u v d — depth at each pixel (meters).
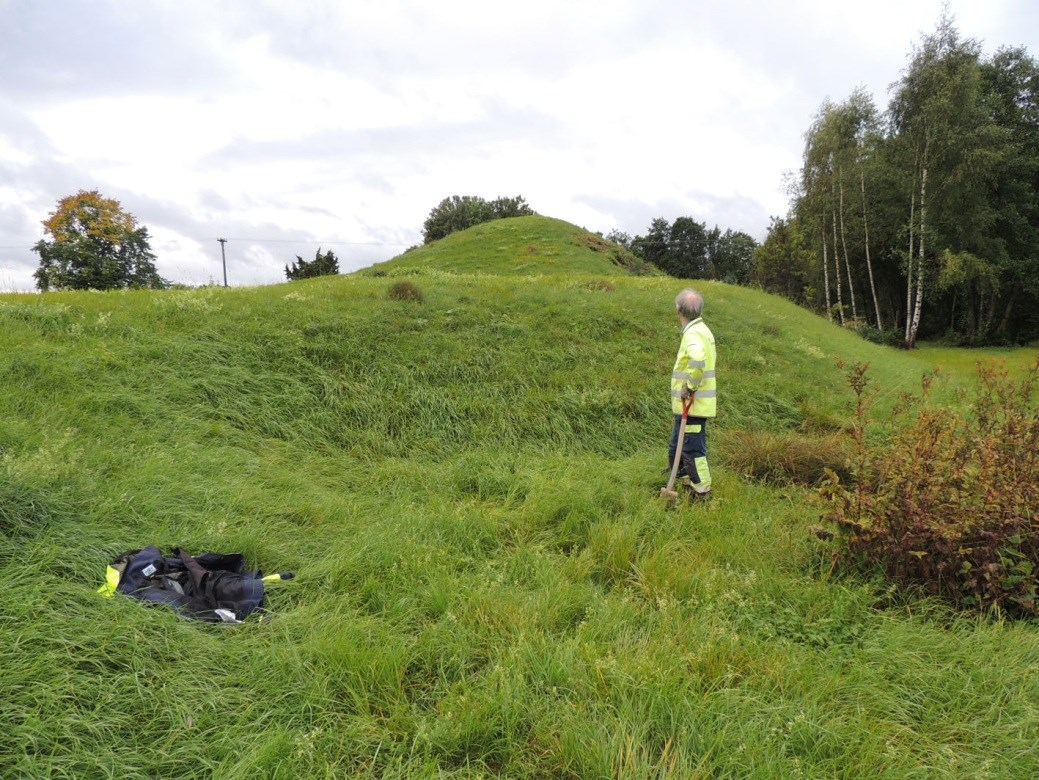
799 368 9.90
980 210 27.12
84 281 41.12
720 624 3.13
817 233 33.22
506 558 3.93
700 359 4.74
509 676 2.67
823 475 5.58
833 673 2.73
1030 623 3.21
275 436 6.25
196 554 3.56
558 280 15.30
